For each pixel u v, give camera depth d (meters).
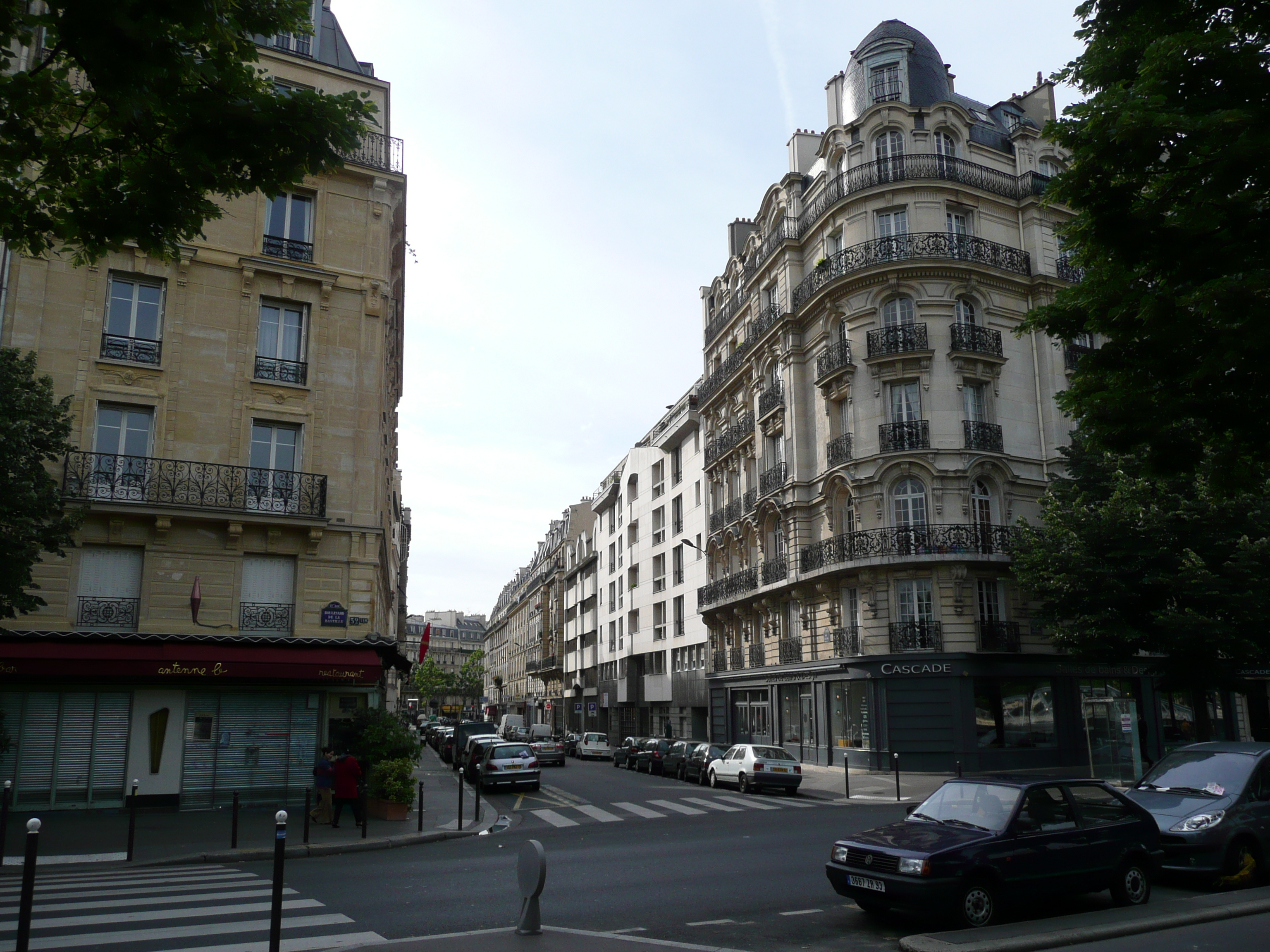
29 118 7.86
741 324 42.31
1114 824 9.70
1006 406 31.20
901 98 33.97
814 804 21.88
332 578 22.67
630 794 25.53
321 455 23.19
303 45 26.19
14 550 15.59
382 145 25.34
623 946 7.76
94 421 21.11
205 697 20.94
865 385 31.31
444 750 45.72
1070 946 7.91
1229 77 7.44
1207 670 24.25
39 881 12.04
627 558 60.06
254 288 23.22
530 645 101.56
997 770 27.94
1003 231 32.78
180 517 21.11
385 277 24.89
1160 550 24.38
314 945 8.17
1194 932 8.41
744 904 10.12
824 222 34.03
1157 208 7.73
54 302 21.14
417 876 12.25
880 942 8.38
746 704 39.00
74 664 19.09
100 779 19.86
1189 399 8.30
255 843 15.59
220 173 8.06
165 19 6.48
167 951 7.96
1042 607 27.14
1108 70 8.53
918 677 28.38
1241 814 10.79
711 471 44.00
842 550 30.73
